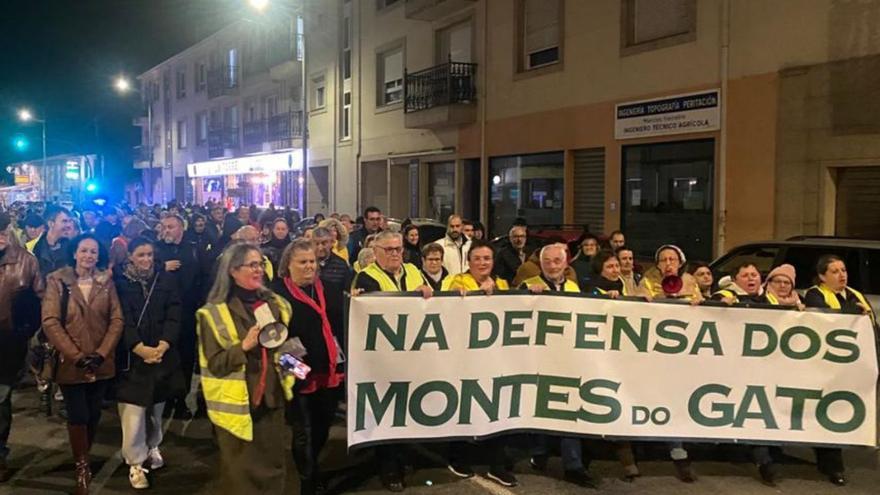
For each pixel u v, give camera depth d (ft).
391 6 78.28
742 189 42.16
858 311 17.92
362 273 17.70
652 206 48.52
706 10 43.80
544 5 57.21
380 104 82.07
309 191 101.50
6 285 17.67
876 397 17.83
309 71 97.96
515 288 19.35
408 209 78.07
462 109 65.00
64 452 19.94
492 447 17.56
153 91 169.68
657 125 47.16
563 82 54.95
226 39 127.85
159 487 17.37
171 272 17.81
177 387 17.61
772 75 40.34
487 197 64.39
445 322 17.10
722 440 17.72
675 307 17.80
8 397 17.94
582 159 54.44
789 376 17.93
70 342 15.96
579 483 17.40
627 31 49.42
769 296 19.25
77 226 25.94
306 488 16.14
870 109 36.35
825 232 38.63
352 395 16.55
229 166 127.34
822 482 17.74
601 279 19.74
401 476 17.30
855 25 36.68
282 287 15.94
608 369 17.69
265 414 13.30
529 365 17.60
